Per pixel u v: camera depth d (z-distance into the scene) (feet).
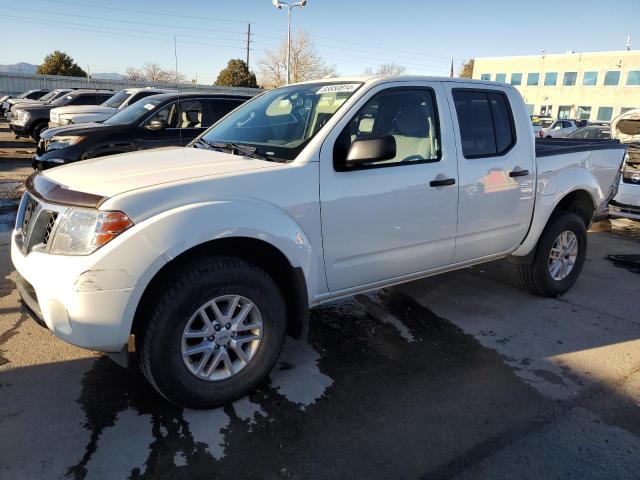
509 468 8.10
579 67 183.01
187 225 8.18
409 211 11.24
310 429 8.89
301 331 10.08
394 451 8.41
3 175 33.73
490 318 13.98
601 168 16.35
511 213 13.55
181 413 9.15
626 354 12.12
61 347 11.29
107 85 126.62
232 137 12.03
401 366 11.23
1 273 15.62
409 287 16.08
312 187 9.77
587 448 8.64
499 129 13.30
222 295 8.83
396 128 11.30
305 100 11.69
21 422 8.70
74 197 8.37
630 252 21.54
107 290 7.80
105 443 8.28
